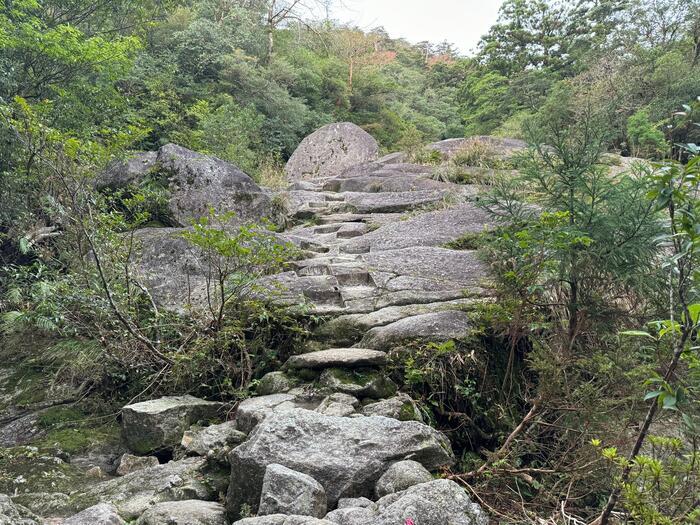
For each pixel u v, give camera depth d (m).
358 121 21.69
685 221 1.49
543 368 2.66
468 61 33.69
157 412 2.97
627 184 2.83
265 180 10.09
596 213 2.79
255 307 3.72
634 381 2.46
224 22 18.41
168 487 2.36
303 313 3.71
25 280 4.70
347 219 6.69
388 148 19.80
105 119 8.51
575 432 2.62
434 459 2.30
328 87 21.11
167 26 16.75
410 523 1.67
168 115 12.04
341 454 2.17
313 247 5.51
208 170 6.24
